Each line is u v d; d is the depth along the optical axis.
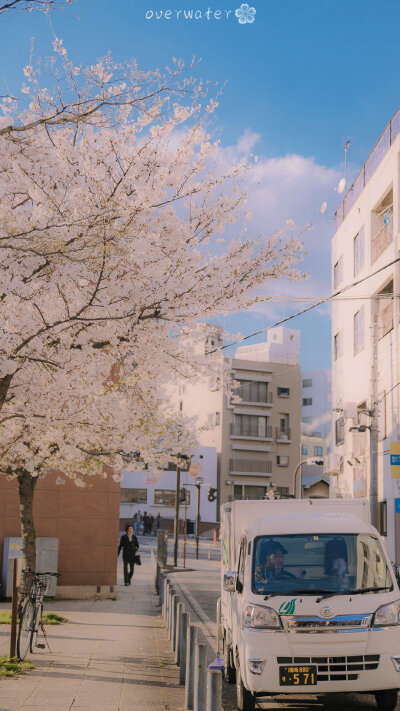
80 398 10.78
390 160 28.81
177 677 10.32
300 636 8.14
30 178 9.06
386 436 28.58
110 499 21.83
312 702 9.39
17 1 6.72
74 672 10.35
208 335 11.34
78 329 9.59
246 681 8.23
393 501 27.31
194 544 59.50
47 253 8.06
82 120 8.71
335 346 39.22
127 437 12.97
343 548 9.09
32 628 11.71
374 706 9.12
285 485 85.06
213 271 9.72
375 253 31.56
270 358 87.56
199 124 9.85
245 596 8.68
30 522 15.76
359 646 8.12
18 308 8.59
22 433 12.14
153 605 20.27
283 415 86.38
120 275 9.38
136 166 9.23
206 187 9.98
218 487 82.44
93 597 21.34
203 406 85.25
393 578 8.80
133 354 10.48
